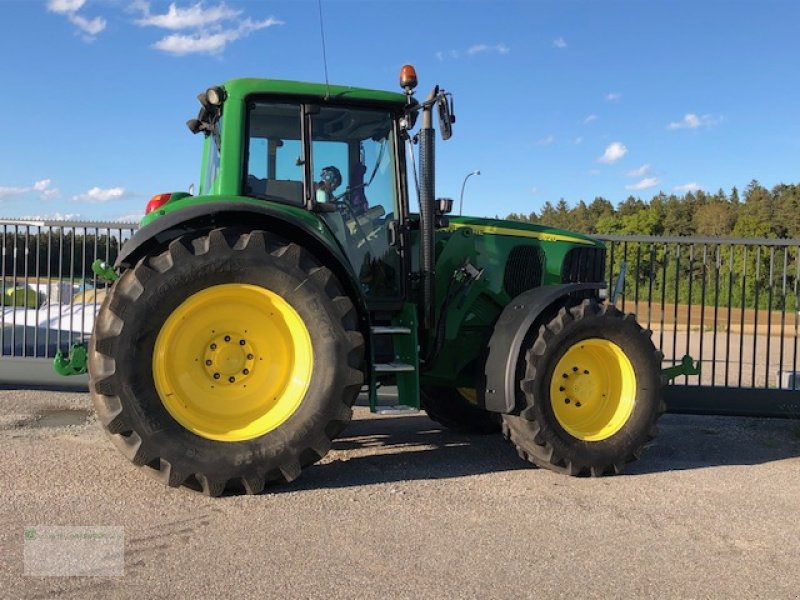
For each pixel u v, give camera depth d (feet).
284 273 13.32
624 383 15.87
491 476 15.07
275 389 13.74
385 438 19.17
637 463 16.78
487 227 17.56
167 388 12.85
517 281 17.70
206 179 17.08
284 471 13.07
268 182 14.93
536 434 14.79
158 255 13.07
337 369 13.46
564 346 15.11
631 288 24.30
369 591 9.13
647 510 12.91
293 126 15.14
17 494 12.67
